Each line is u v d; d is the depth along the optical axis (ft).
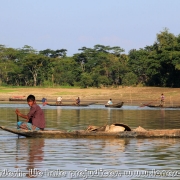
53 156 47.03
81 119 101.30
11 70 380.37
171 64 277.44
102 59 379.14
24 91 262.06
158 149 52.11
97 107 173.68
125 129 65.31
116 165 42.24
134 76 328.29
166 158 45.98
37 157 46.37
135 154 48.44
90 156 47.09
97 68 363.35
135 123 89.76
